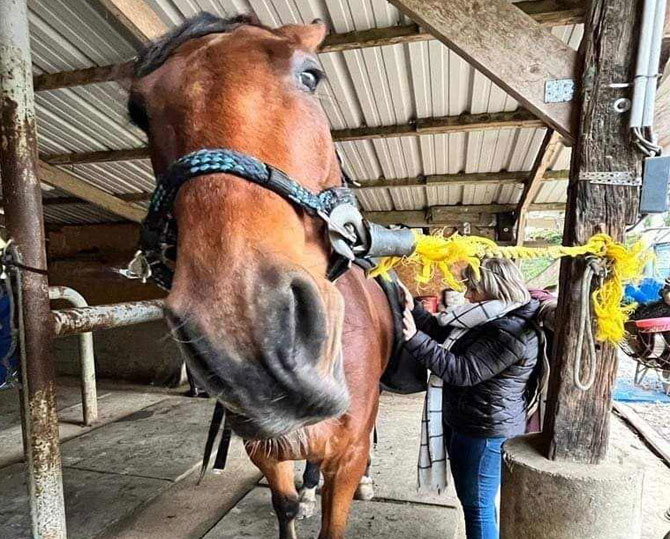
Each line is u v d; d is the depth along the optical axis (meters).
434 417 1.80
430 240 1.03
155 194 0.80
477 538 1.59
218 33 0.95
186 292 0.65
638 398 4.22
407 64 2.77
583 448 1.16
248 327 0.63
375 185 4.77
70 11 2.38
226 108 0.80
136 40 2.55
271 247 0.69
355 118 3.45
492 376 1.51
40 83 2.90
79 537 2.03
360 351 1.33
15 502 2.30
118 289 5.61
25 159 1.42
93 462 2.84
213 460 2.87
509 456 1.21
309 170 0.87
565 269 1.15
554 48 1.12
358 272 1.59
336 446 1.28
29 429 1.47
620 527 1.08
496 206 5.60
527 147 3.86
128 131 3.71
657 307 2.25
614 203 1.08
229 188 0.72
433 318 1.98
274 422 0.67
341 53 2.67
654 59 1.02
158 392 4.70
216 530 2.07
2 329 1.45
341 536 1.37
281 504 1.55
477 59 1.13
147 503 2.34
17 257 1.42
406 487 2.43
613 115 1.07
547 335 1.60
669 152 2.68
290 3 2.29
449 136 3.72
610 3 1.05
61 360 5.53
